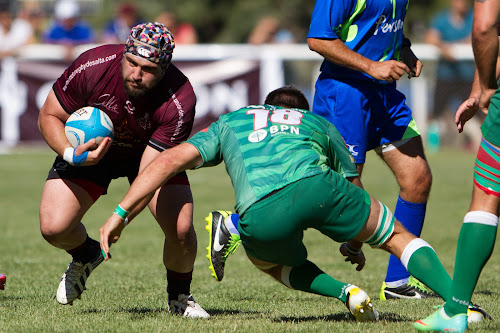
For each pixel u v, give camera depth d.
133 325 15.04
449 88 61.69
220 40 101.31
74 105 16.84
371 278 23.28
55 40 60.47
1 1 82.81
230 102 56.03
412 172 19.84
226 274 24.34
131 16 62.53
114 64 16.39
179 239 16.70
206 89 55.84
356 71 19.14
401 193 20.22
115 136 17.02
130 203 14.66
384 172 54.81
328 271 24.59
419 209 20.12
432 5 99.88
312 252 28.73
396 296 19.84
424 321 14.02
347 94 19.16
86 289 18.95
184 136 16.58
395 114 19.70
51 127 16.72
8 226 34.66
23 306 17.78
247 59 56.06
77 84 16.55
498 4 13.76
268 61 56.16
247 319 16.03
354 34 18.98
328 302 18.78
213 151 15.20
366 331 14.07
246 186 14.47
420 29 95.25
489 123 13.73
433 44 61.44
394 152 19.92
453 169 55.19
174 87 16.44
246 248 15.16
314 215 14.20
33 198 43.31
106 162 17.55
